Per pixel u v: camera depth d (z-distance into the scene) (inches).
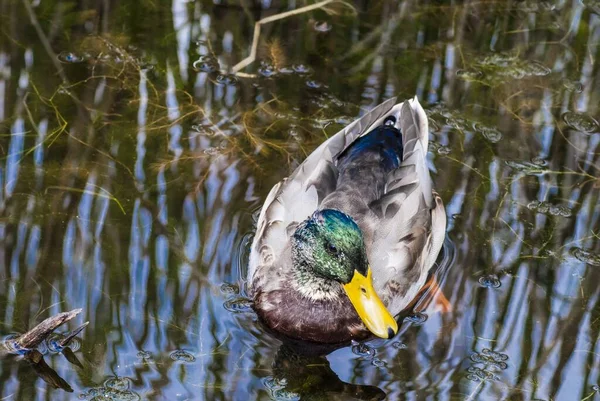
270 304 430.6
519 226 479.8
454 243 471.2
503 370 403.2
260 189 487.2
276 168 500.1
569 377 399.9
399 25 605.9
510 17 617.6
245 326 423.8
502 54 589.0
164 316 414.6
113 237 447.8
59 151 492.1
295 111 539.2
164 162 494.0
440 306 440.5
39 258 432.5
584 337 419.8
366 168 467.2
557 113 550.6
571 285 448.1
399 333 426.6
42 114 514.0
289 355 421.7
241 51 576.1
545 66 582.9
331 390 397.4
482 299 441.1
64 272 427.2
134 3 599.2
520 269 456.8
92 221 454.6
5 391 378.3
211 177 488.7
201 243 452.1
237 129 522.3
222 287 435.8
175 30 584.7
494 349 414.3
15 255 433.1
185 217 464.1
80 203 463.8
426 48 590.2
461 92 561.3
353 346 430.3
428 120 542.0
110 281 426.3
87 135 505.0
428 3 621.3
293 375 403.9
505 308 435.5
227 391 385.4
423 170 469.7
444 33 602.5
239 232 462.3
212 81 553.0
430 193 468.4
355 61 577.0
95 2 591.5
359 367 410.3
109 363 391.9
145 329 408.2
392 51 586.2
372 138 485.1
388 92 557.0
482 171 511.5
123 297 420.2
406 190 455.5
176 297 424.2
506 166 514.9
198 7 604.4
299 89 554.6
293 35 591.2
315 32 594.9
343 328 432.5
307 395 394.0
